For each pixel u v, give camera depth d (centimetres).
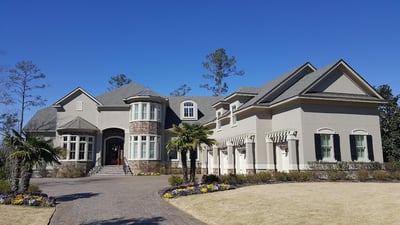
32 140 1662
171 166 3841
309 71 2806
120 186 2278
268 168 2442
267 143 2480
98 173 3553
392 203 1183
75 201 1631
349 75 2478
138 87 4206
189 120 4134
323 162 2180
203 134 1986
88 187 2262
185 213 1303
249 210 1231
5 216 1205
